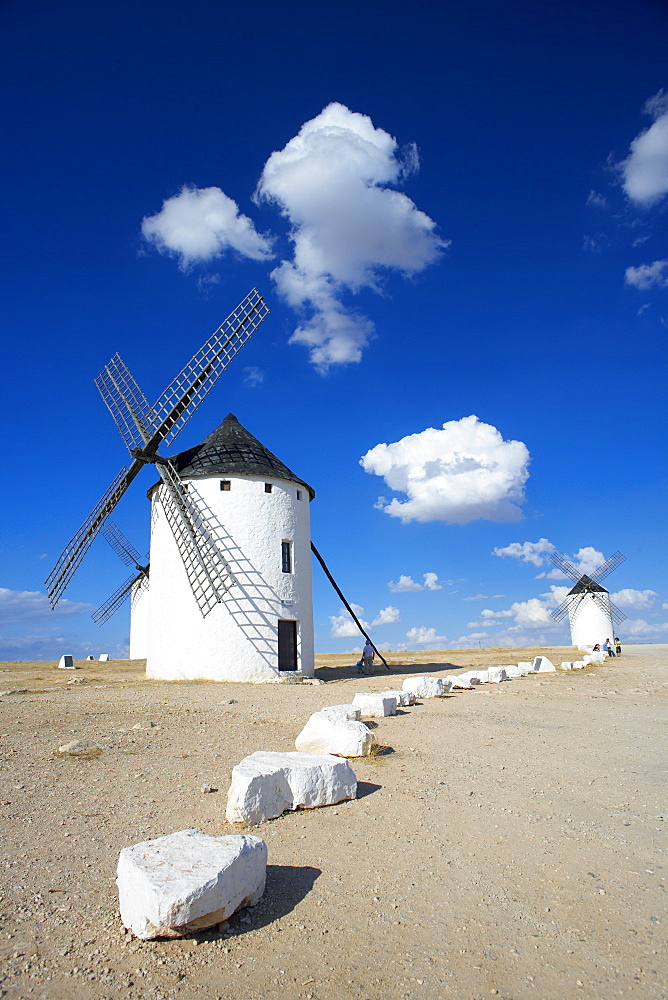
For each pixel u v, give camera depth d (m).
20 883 5.21
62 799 7.33
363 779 8.36
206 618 23.45
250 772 6.93
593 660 31.98
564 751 10.09
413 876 5.46
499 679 22.47
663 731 11.89
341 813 7.03
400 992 3.89
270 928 4.62
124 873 4.66
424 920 4.75
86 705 14.44
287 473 25.97
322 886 5.27
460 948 4.39
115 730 11.30
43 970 4.04
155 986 3.91
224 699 16.30
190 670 23.28
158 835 6.29
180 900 4.31
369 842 6.20
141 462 25.53
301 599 25.25
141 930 4.40
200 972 4.07
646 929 4.62
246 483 24.84
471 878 5.43
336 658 44.88
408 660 39.31
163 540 25.14
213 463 24.81
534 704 15.61
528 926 4.67
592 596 54.88
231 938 4.48
